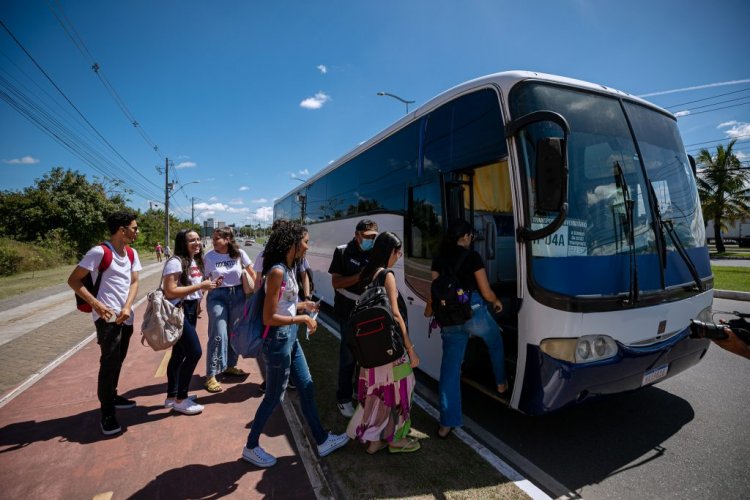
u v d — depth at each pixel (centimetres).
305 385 325
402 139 520
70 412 425
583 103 354
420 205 472
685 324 354
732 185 3091
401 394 322
